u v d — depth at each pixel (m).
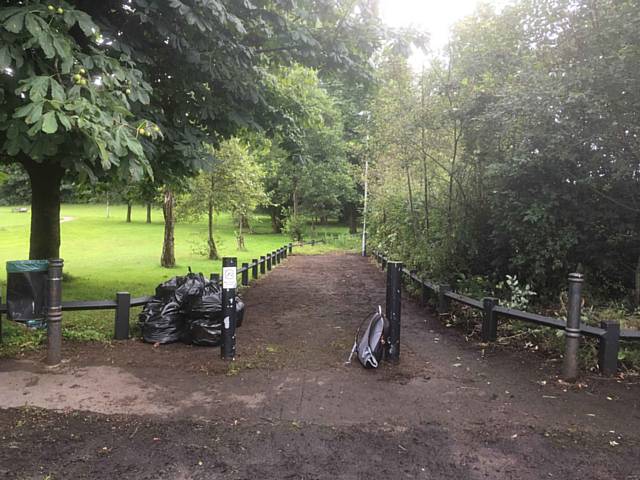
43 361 5.21
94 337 6.13
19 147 4.97
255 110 8.93
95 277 13.27
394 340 5.36
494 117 7.33
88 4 6.30
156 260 18.61
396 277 5.37
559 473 3.13
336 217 46.34
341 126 35.59
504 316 6.33
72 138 5.34
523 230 7.83
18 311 5.90
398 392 4.50
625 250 7.86
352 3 8.53
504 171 7.70
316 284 12.58
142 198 14.59
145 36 7.07
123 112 4.83
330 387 4.61
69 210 68.19
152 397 4.30
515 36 7.92
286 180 34.50
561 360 5.46
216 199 18.78
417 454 3.36
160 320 6.02
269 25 7.65
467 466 3.21
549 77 6.91
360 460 3.27
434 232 10.26
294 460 3.26
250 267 13.10
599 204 7.66
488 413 4.04
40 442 3.45
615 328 4.93
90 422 3.79
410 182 12.56
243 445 3.46
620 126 6.42
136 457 3.27
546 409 4.13
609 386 4.66
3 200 66.25
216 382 4.70
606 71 6.08
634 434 3.68
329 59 8.56
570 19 7.00
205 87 8.33
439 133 9.69
